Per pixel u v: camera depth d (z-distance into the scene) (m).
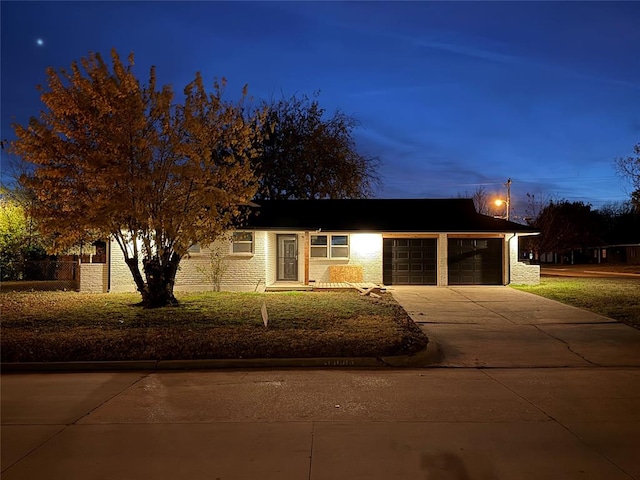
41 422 6.50
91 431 6.16
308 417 6.61
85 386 8.27
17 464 5.24
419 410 6.86
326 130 37.25
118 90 14.16
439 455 5.32
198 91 15.70
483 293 20.28
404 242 23.47
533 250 57.44
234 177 16.12
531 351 10.77
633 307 16.11
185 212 15.09
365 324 12.69
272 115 36.88
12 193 29.67
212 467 5.10
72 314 14.52
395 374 9.00
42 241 27.05
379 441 5.72
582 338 11.95
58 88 14.30
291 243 23.61
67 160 14.65
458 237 23.48
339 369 9.41
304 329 12.05
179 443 5.74
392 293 20.38
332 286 21.25
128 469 5.08
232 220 20.38
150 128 15.03
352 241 23.36
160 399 7.49
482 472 4.93
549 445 5.57
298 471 4.98
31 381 8.63
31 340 10.91
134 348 10.34
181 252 15.36
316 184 36.47
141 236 15.84
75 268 26.73
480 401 7.27
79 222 14.64
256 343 10.57
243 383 8.40
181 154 15.18
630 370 9.25
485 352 10.70
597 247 63.62
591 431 6.01
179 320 13.46
